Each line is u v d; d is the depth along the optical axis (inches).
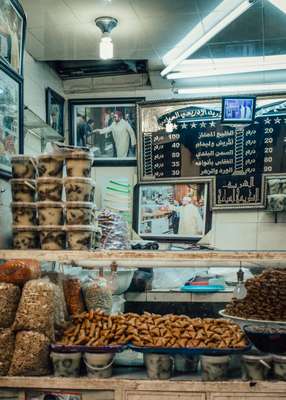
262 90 133.4
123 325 59.8
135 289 98.0
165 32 112.7
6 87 71.0
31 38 115.7
